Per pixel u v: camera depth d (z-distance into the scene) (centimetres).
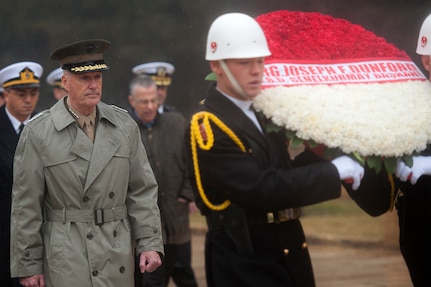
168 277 954
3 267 802
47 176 602
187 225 955
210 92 587
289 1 1630
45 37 1891
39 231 605
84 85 604
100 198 604
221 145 571
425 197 645
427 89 621
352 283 1184
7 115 820
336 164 567
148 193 629
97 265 596
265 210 573
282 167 585
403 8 1619
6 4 1864
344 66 614
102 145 608
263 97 576
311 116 567
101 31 1941
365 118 578
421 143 589
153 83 934
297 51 609
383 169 621
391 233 1611
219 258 588
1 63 1867
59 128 604
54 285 598
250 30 564
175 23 1984
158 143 938
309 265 599
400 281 1193
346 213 1870
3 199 799
